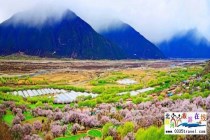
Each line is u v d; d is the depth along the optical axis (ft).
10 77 606.14
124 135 164.55
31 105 301.02
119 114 214.07
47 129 193.57
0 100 295.69
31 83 524.93
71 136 181.68
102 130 180.96
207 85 292.20
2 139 176.86
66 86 463.42
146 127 166.71
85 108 258.98
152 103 250.16
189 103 210.79
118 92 392.68
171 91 324.60
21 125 198.08
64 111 251.39
